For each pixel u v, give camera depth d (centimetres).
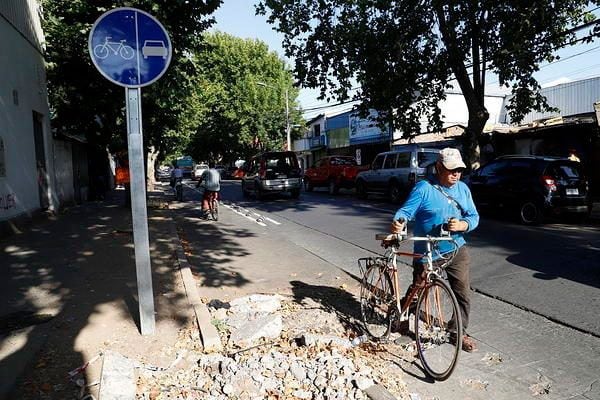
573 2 1469
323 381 362
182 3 1146
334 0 1659
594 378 381
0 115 1014
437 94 1800
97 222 1245
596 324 484
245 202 1991
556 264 722
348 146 3694
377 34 1617
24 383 361
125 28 426
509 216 1318
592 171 1684
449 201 401
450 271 424
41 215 1285
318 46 1719
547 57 1659
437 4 1434
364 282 501
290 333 470
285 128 4625
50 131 1446
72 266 725
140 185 450
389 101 1731
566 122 1877
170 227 1170
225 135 4622
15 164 1104
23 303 548
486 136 2036
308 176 2539
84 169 2039
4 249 859
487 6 1431
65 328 471
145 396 348
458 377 388
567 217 1236
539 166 1152
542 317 513
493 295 591
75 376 371
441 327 386
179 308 538
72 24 1378
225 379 367
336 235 1066
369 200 1908
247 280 689
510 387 372
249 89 4447
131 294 580
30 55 1277
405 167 1712
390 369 400
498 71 1638
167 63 436
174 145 3481
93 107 1530
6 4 1088
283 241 1011
